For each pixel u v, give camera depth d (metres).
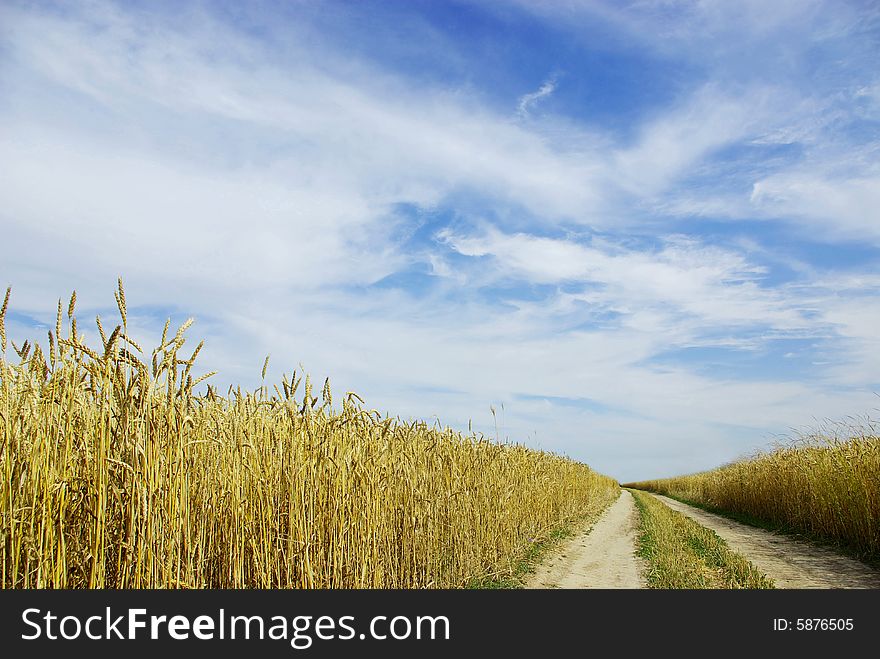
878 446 14.79
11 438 4.22
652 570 11.99
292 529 6.25
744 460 26.98
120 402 4.52
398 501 8.88
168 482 4.73
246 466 6.02
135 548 4.51
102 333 4.51
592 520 23.47
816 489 16.66
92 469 4.46
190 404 5.46
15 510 4.16
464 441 12.30
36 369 4.48
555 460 22.31
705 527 20.23
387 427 8.44
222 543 5.72
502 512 12.66
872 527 13.69
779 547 15.46
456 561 10.14
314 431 6.89
